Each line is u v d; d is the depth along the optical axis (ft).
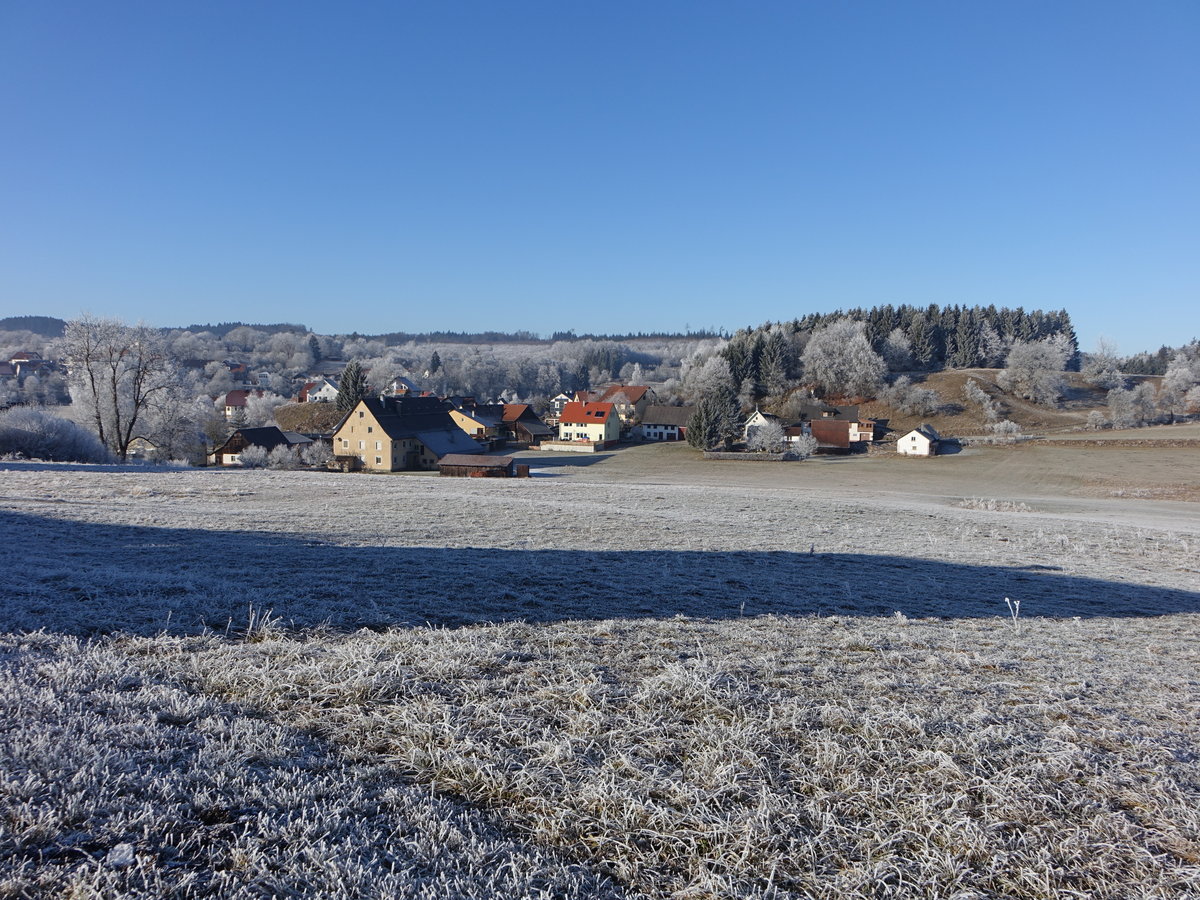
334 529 49.08
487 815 11.44
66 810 10.10
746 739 14.53
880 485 176.65
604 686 17.25
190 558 33.65
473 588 29.60
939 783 13.48
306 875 9.30
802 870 10.57
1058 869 10.96
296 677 16.42
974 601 36.52
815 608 31.24
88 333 149.07
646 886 9.93
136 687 15.37
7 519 43.83
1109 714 18.84
